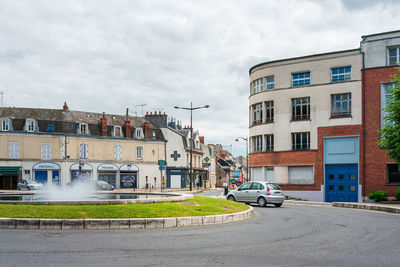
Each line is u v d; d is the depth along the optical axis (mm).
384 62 29578
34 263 6816
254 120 36375
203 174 72750
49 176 49875
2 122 48719
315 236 10641
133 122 59219
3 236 9523
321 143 31609
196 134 70625
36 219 10883
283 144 33188
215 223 13281
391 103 24172
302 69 32875
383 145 24344
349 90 30688
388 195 28656
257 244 9172
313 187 31688
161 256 7594
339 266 6996
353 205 23750
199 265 6895
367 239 10195
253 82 36844
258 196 23219
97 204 13414
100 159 53656
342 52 31172
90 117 55500
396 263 7281
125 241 9195
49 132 50219
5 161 47969
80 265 6734
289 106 33188
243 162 121750
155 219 11750
